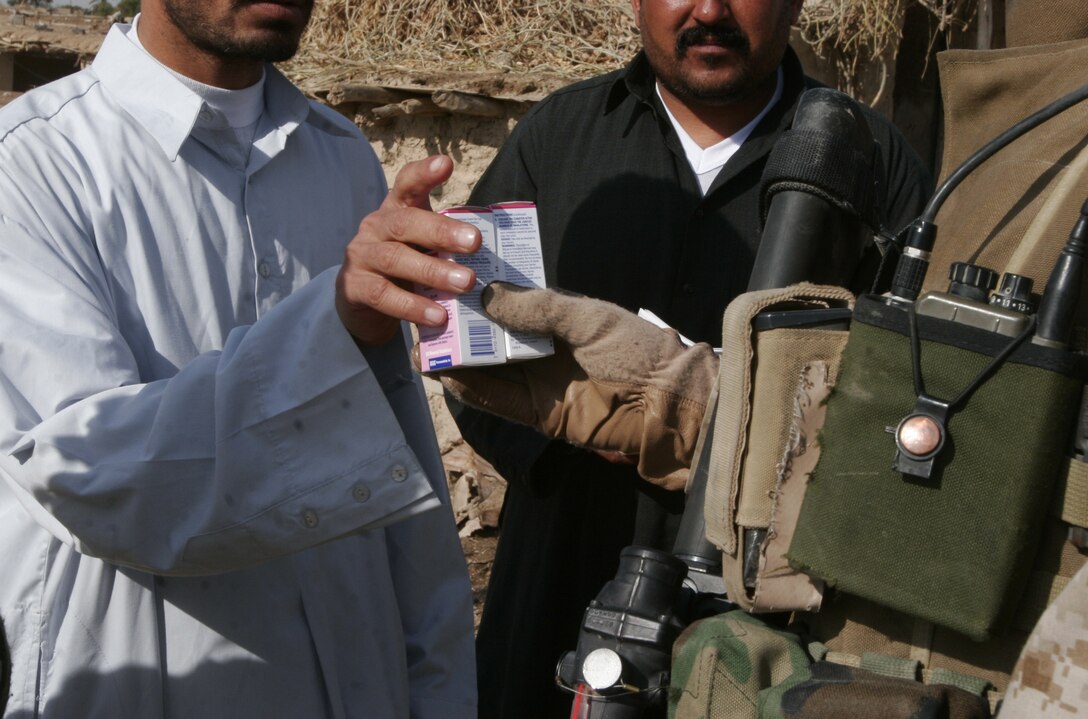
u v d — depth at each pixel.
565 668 1.37
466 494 5.01
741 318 1.30
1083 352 1.13
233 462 1.42
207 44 1.70
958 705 1.11
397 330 1.54
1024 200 1.26
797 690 1.14
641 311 1.83
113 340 1.54
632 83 2.47
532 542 2.45
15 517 1.60
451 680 1.93
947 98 1.49
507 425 2.36
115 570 1.59
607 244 2.45
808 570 1.18
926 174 2.47
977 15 5.22
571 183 2.51
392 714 1.81
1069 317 1.11
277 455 1.43
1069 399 1.10
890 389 1.15
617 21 5.59
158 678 1.60
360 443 1.44
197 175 1.74
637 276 2.42
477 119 5.04
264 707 1.66
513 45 5.51
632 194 2.44
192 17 1.68
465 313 1.46
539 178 2.56
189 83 1.75
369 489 1.43
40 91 1.72
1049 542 1.14
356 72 5.36
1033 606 1.15
